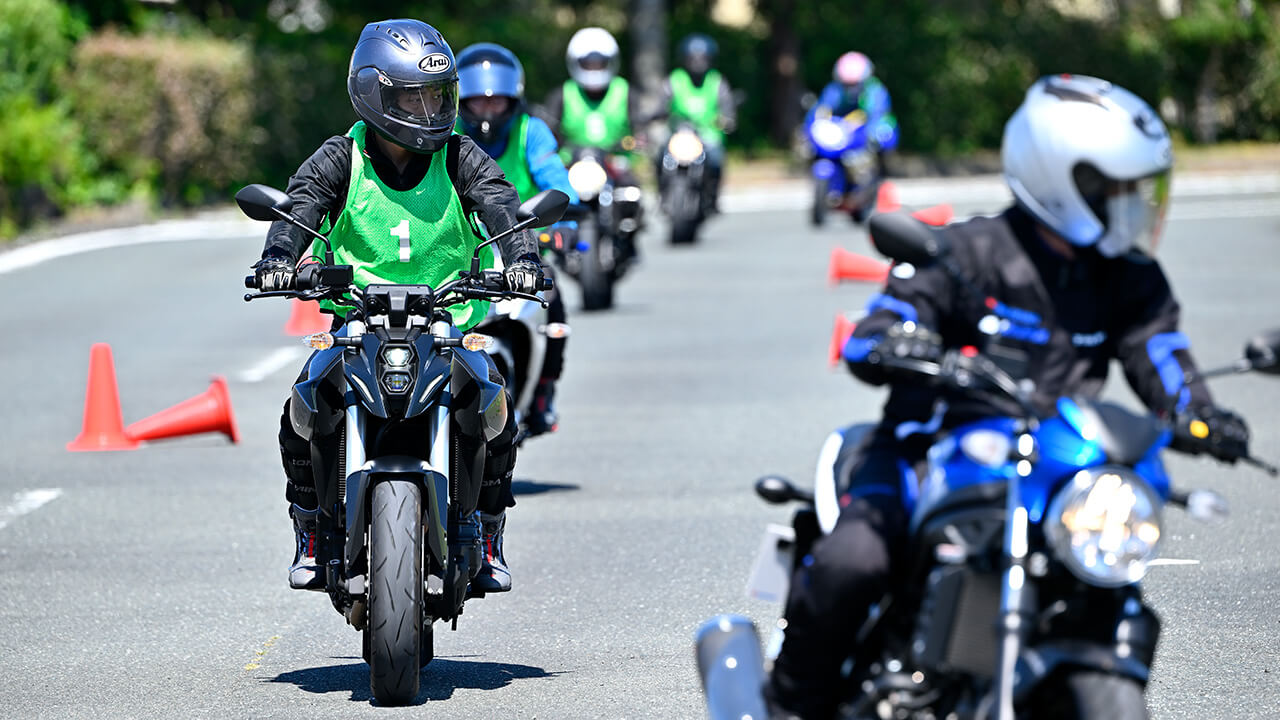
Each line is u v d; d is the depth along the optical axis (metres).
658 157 91.12
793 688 16.64
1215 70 157.00
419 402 21.48
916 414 17.06
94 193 99.69
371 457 21.97
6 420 44.78
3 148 86.81
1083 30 148.12
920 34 144.62
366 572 21.84
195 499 35.72
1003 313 16.75
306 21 129.50
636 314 63.41
